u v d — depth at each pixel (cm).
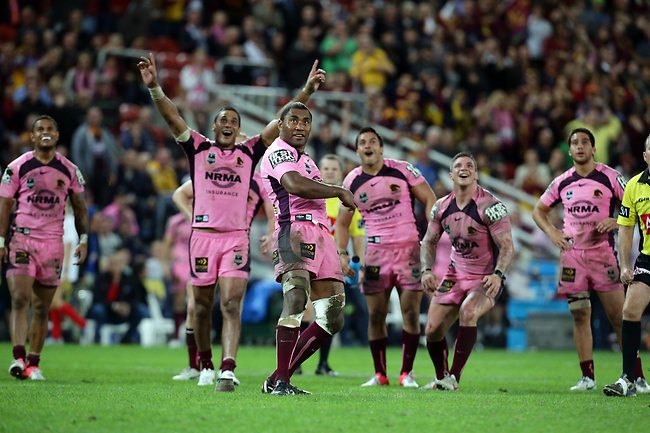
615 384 3133
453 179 3509
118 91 8494
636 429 2273
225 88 8556
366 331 7162
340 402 2752
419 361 5597
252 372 4444
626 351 3167
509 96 9419
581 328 3688
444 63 9275
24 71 8525
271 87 8881
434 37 9481
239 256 3347
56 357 5312
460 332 3444
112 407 2570
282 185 2969
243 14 9850
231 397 2866
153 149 8244
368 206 3838
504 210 3469
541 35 10200
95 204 7531
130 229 7319
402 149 8600
